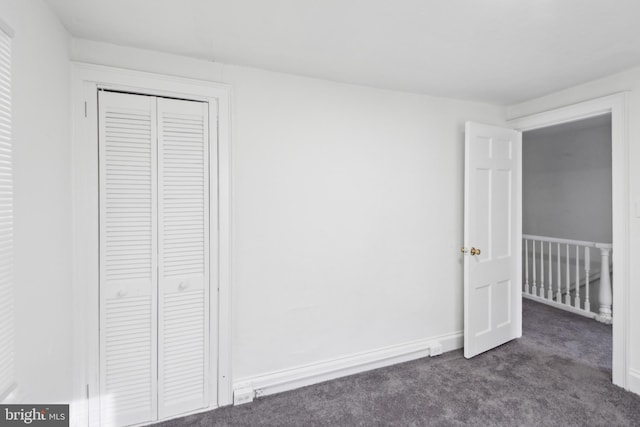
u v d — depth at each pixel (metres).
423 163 2.59
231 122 1.97
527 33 1.63
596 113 2.29
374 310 2.44
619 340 2.14
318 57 1.89
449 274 2.73
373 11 1.43
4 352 0.99
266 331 2.10
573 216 4.18
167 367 1.87
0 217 0.97
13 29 1.04
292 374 2.16
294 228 2.16
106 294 1.74
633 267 2.07
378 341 2.46
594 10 1.42
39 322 1.28
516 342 2.87
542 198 4.55
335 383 2.23
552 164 4.42
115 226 1.75
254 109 2.03
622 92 2.09
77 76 1.64
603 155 3.88
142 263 1.81
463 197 2.77
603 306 3.32
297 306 2.19
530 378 2.27
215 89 1.92
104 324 1.74
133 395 1.81
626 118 2.08
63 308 1.54
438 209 2.66
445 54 1.86
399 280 2.53
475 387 2.16
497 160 2.74
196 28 1.57
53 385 1.42
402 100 2.49
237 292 2.02
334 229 2.29
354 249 2.36
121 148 1.75
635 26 1.56
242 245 2.03
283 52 1.83
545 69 2.08
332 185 2.27
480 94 2.57
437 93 2.54
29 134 1.20
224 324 1.97
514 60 1.94
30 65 1.20
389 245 2.48
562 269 4.32
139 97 1.78
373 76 2.18
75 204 1.66
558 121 2.54
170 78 1.82
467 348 2.55
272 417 1.87
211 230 1.94
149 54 1.79
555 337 2.97
